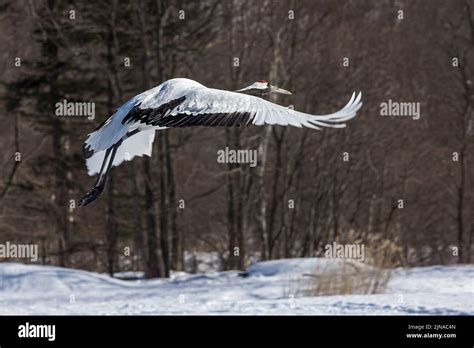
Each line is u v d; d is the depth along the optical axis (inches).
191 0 1797.5
